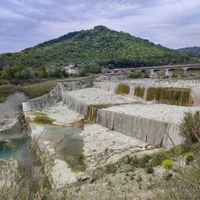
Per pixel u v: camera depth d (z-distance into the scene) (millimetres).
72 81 64125
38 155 6195
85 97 48188
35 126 36844
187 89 33969
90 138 29031
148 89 41719
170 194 3451
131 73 72125
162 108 32250
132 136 26797
